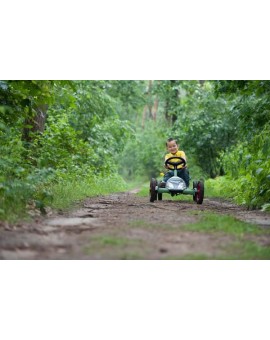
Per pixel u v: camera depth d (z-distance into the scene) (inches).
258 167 424.8
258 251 193.8
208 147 1062.4
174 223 266.1
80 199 461.1
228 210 388.2
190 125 1035.9
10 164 347.3
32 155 500.7
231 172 700.0
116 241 205.3
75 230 240.2
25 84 354.3
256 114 514.6
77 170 668.1
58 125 651.5
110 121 1088.8
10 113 359.6
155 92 1360.7
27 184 319.0
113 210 356.8
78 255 184.2
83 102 904.3
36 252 187.9
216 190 745.0
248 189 458.0
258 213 362.3
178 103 1286.9
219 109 1040.2
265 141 432.1
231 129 982.4
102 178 840.3
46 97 385.4
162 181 477.7
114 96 1440.7
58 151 550.9
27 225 250.8
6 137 397.7
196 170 1098.1
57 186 457.1
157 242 207.3
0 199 286.5
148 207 387.5
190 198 526.9
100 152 968.9
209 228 245.0
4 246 193.9
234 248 198.4
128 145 2372.0
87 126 965.2
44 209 306.2
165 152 1550.2
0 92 352.8
